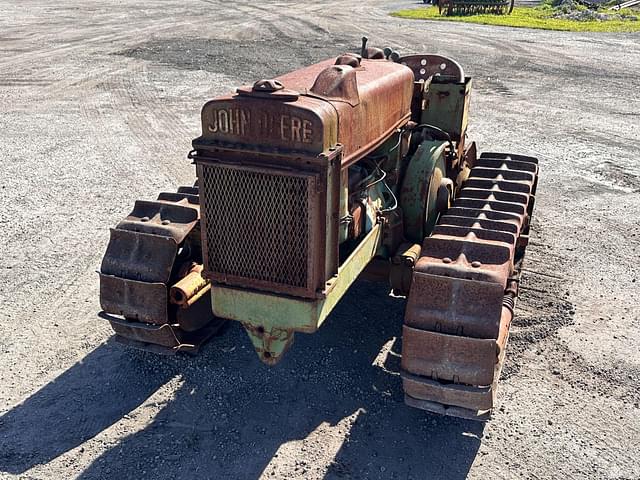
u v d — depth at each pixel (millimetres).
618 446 3871
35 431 3900
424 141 5156
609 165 9664
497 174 5648
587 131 11594
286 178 3166
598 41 22547
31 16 26953
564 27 26203
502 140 10875
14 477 3541
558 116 12656
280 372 4449
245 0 36594
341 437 3867
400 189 4875
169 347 4207
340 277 3590
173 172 8945
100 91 13961
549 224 7352
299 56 18172
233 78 15227
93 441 3814
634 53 20125
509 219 4484
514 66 17781
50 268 6043
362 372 4480
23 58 17656
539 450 3818
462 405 3689
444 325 3584
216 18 27344
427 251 3930
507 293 4188
